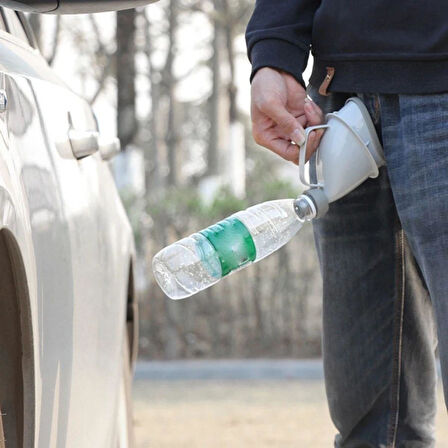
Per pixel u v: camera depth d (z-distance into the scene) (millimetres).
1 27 4055
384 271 3967
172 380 13445
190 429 9680
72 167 4141
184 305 14961
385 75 3625
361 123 3703
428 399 4082
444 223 3539
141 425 9922
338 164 3699
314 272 15016
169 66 21266
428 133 3549
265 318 15008
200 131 33781
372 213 3918
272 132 3857
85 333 4047
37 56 4449
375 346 4016
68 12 3709
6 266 3285
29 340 3334
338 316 4047
